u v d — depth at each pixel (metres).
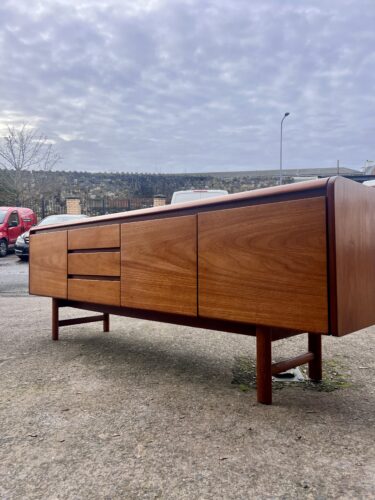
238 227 1.92
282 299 1.76
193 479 1.42
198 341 3.45
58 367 2.74
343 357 2.92
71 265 3.12
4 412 2.01
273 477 1.42
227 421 1.87
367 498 1.29
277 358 2.94
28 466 1.53
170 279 2.28
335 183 1.60
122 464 1.52
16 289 7.27
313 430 1.77
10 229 14.28
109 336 3.65
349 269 1.68
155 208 2.37
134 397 2.19
